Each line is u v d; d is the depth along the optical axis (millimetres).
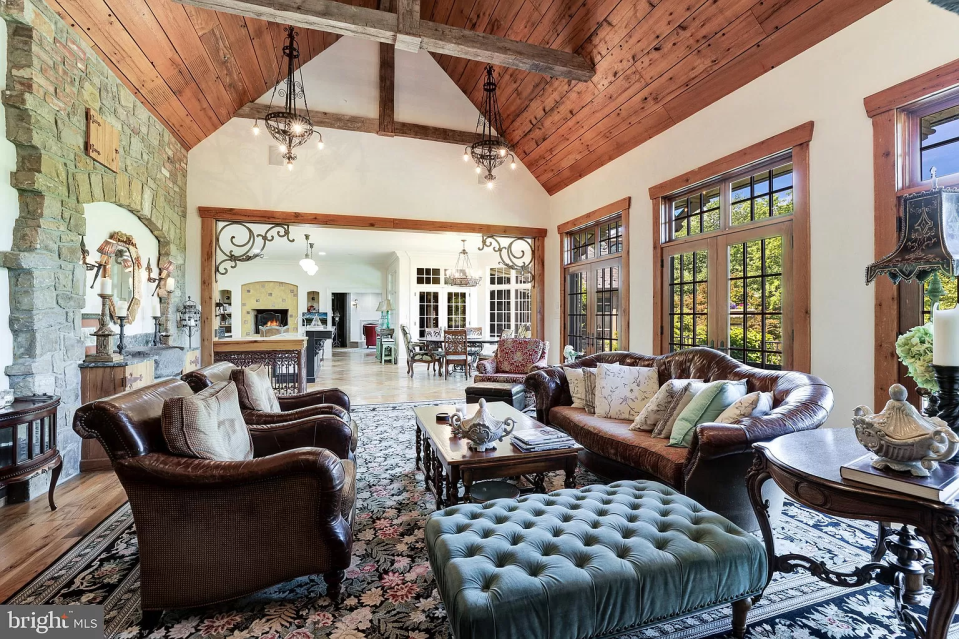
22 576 1896
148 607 1595
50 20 2799
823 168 3008
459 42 3812
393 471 3182
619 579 1255
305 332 9422
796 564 1598
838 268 2924
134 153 3881
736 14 3232
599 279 5754
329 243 9898
